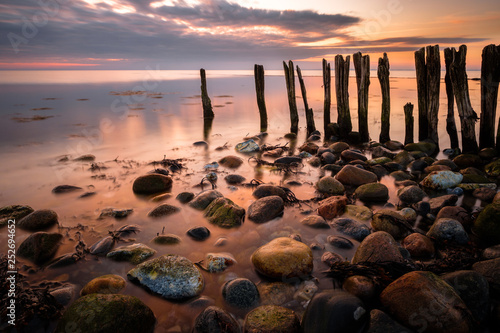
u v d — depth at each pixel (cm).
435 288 295
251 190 679
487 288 315
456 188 635
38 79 5650
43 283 373
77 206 602
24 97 2547
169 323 312
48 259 425
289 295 346
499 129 863
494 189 640
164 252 438
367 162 838
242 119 1708
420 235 443
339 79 1173
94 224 527
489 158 859
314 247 443
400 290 305
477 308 301
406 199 612
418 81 1002
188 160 933
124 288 360
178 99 2595
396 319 292
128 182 739
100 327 275
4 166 852
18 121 1523
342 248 442
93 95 2772
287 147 1091
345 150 930
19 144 1101
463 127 915
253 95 2906
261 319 296
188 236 483
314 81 4962
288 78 1342
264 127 1502
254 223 522
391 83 3769
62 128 1388
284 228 504
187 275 361
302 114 1833
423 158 867
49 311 322
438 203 570
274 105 2188
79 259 421
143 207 597
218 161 906
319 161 895
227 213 529
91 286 347
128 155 987
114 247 452
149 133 1329
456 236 441
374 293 329
